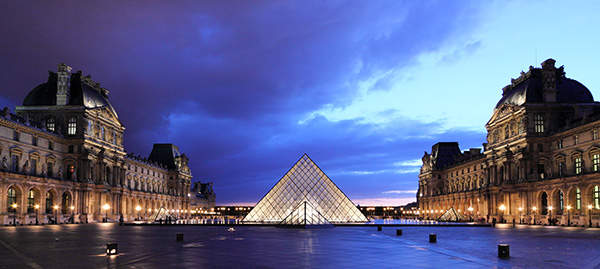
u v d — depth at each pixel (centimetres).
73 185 11044
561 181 9800
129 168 14462
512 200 11438
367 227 8762
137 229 7569
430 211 19200
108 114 12625
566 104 10956
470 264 2942
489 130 13238
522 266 2867
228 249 3788
